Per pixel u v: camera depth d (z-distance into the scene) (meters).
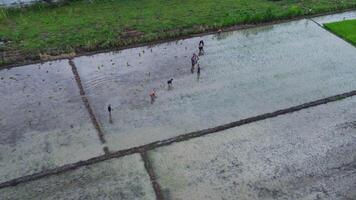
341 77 22.89
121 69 22.84
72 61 23.42
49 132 18.77
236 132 19.03
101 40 24.92
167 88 21.52
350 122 19.86
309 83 22.31
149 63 23.39
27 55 23.55
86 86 21.55
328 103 20.98
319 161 17.66
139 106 20.30
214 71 22.89
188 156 17.72
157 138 18.58
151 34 25.59
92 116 19.67
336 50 25.20
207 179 16.67
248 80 22.34
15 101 20.45
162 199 15.81
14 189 16.19
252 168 17.20
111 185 16.39
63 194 16.00
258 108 20.47
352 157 17.92
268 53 24.66
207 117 19.80
